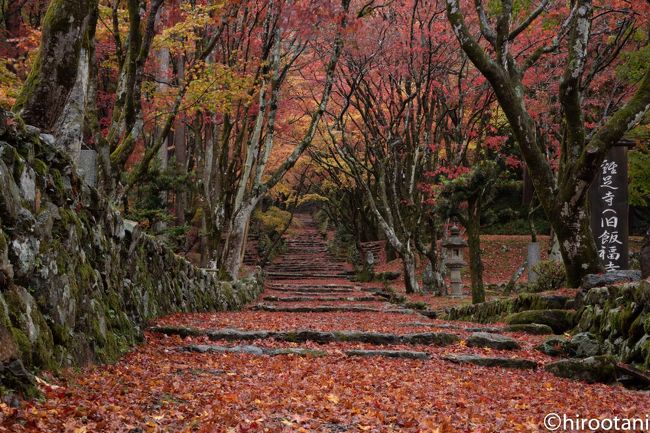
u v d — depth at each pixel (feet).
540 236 106.11
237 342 29.66
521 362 26.50
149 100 54.24
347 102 71.51
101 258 23.04
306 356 26.84
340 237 132.77
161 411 15.10
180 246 72.28
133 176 37.83
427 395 19.60
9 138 16.66
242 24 55.11
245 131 62.80
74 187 20.80
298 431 14.39
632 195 62.44
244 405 16.58
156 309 32.65
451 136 74.18
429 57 64.59
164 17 49.73
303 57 76.07
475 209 50.47
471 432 14.97
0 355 13.41
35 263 16.55
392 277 93.09
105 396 15.64
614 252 38.45
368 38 67.82
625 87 61.93
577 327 32.32
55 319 17.30
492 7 46.75
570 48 36.91
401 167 83.61
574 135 37.52
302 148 56.70
